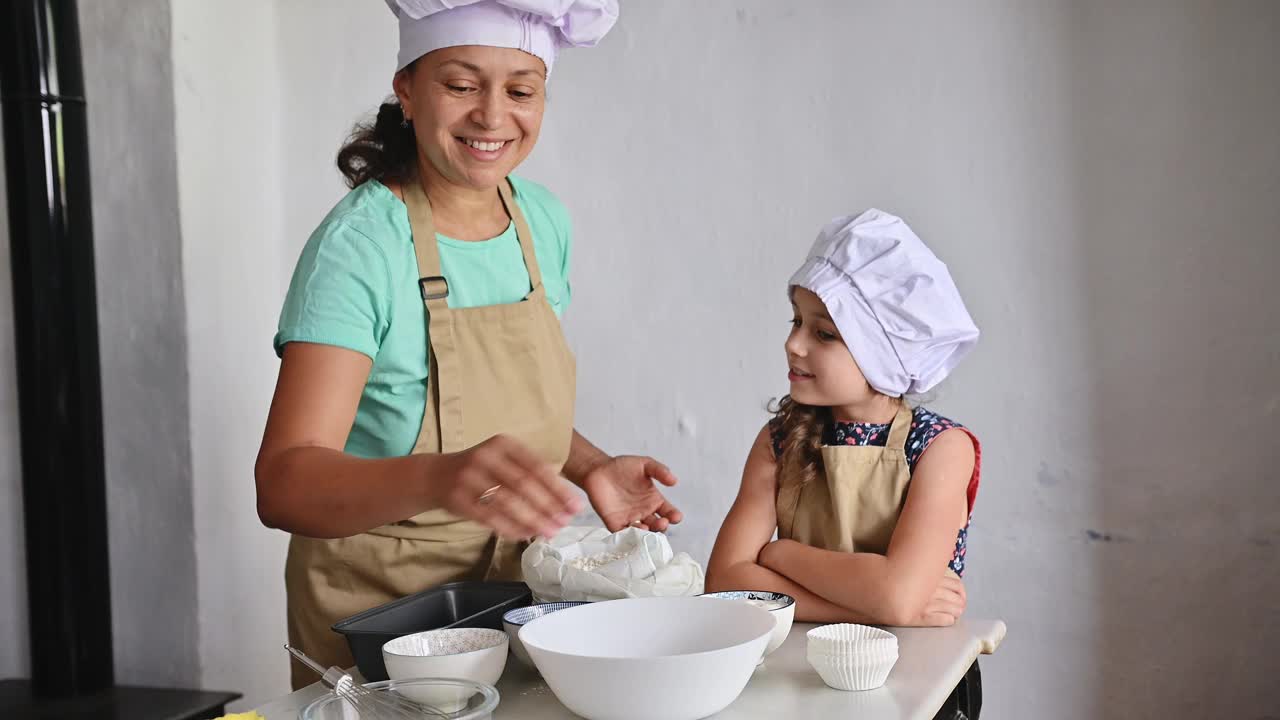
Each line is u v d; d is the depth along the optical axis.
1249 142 2.26
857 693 1.13
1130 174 2.34
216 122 2.71
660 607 1.18
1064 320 2.41
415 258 1.47
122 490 2.69
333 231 1.43
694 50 2.67
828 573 1.52
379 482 1.14
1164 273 2.33
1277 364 2.27
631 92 2.72
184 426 2.63
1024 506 2.46
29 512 2.43
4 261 2.80
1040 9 2.39
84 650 2.47
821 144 2.58
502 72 1.41
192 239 2.63
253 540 2.84
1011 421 2.46
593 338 2.78
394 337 1.44
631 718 1.01
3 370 2.84
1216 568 2.33
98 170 2.64
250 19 2.84
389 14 2.86
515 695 1.15
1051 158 2.40
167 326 2.62
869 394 1.70
